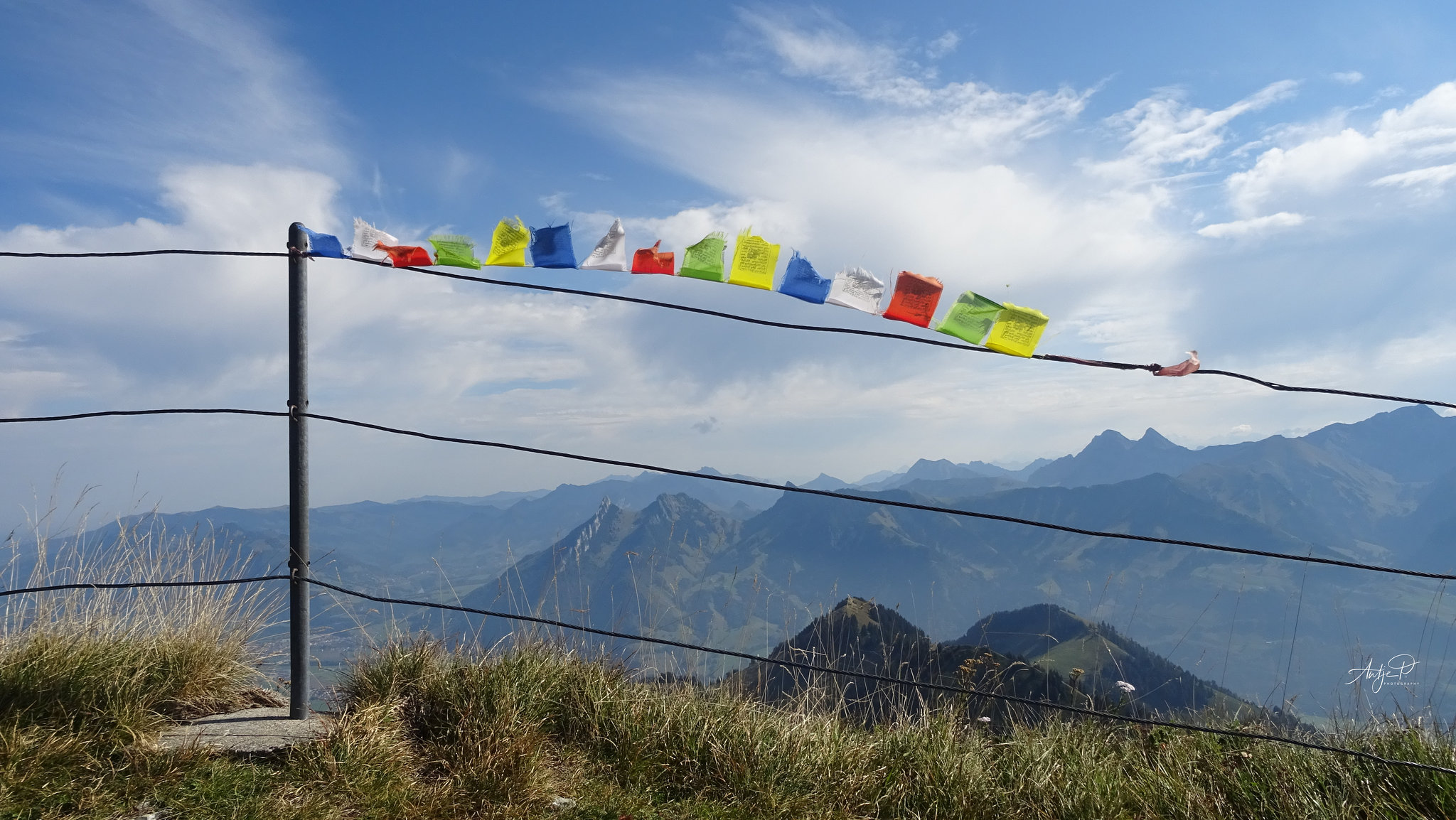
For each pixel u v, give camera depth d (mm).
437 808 3160
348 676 4082
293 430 3559
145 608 4102
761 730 4129
